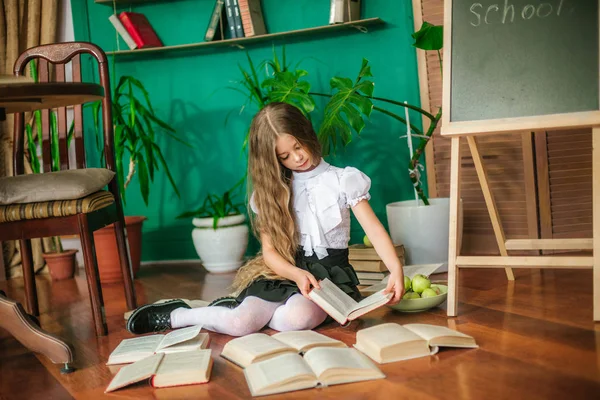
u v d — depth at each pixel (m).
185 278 3.21
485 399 1.38
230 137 3.54
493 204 2.41
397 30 3.18
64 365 1.90
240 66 3.38
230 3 3.29
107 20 3.59
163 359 1.77
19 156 2.65
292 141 2.04
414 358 1.68
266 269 2.15
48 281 3.44
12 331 1.90
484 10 2.10
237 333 2.02
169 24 3.53
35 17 3.57
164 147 3.62
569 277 2.45
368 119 3.29
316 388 1.53
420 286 2.19
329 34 3.29
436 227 2.81
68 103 2.14
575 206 2.91
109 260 3.21
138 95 3.61
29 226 2.22
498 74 2.06
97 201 2.22
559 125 1.96
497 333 1.84
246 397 1.52
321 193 2.10
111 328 2.33
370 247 2.77
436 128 3.14
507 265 2.04
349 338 1.94
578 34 1.97
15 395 1.71
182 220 3.65
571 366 1.53
